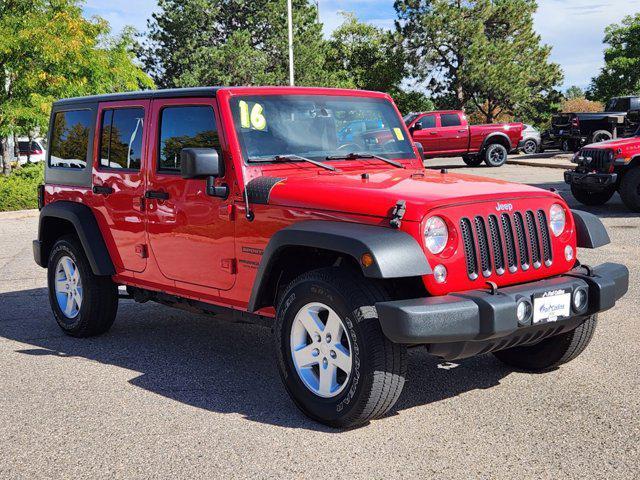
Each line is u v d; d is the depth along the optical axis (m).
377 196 4.06
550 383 4.82
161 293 5.59
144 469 3.71
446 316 3.72
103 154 5.92
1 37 18.80
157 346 6.00
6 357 5.75
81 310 6.14
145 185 5.43
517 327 3.92
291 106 5.02
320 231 3.98
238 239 4.70
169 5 49.34
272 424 4.25
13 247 11.41
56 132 6.57
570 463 3.64
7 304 7.66
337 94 5.30
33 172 21.58
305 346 4.25
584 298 4.27
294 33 50.31
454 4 51.22
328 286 4.01
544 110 57.19
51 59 19.42
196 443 4.01
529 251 4.27
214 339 6.18
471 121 58.19
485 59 50.03
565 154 29.36
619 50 51.97
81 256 6.06
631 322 6.25
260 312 4.77
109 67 22.72
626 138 14.15
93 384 5.05
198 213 4.97
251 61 47.16
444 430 4.09
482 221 4.10
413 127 24.62
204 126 4.93
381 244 3.75
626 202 13.38
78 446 4.02
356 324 3.89
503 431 4.05
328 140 5.12
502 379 4.93
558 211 4.48
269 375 5.19
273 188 4.50
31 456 3.91
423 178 4.62
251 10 50.03
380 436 4.04
